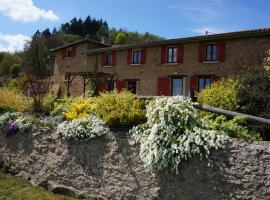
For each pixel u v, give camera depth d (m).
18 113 9.89
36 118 9.25
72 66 33.72
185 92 24.30
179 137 5.85
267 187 4.95
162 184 5.99
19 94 11.67
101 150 7.05
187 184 5.68
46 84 12.06
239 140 5.37
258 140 5.64
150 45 26.11
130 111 7.08
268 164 4.98
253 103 7.60
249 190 5.10
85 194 7.15
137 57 27.42
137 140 6.43
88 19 90.38
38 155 8.45
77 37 82.31
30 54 55.09
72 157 7.57
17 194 7.36
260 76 8.05
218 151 5.45
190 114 6.07
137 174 6.38
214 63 23.05
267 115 7.23
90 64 31.08
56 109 9.98
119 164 6.70
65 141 7.78
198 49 23.89
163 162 5.81
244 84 8.10
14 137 9.23
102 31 86.06
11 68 60.56
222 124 6.11
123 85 27.81
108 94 7.85
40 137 8.48
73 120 7.91
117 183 6.68
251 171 5.11
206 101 7.89
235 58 22.11
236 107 7.62
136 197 6.35
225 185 5.31
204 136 5.62
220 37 22.41
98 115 7.84
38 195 7.30
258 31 20.84
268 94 7.57
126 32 81.69
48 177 8.05
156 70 25.92
